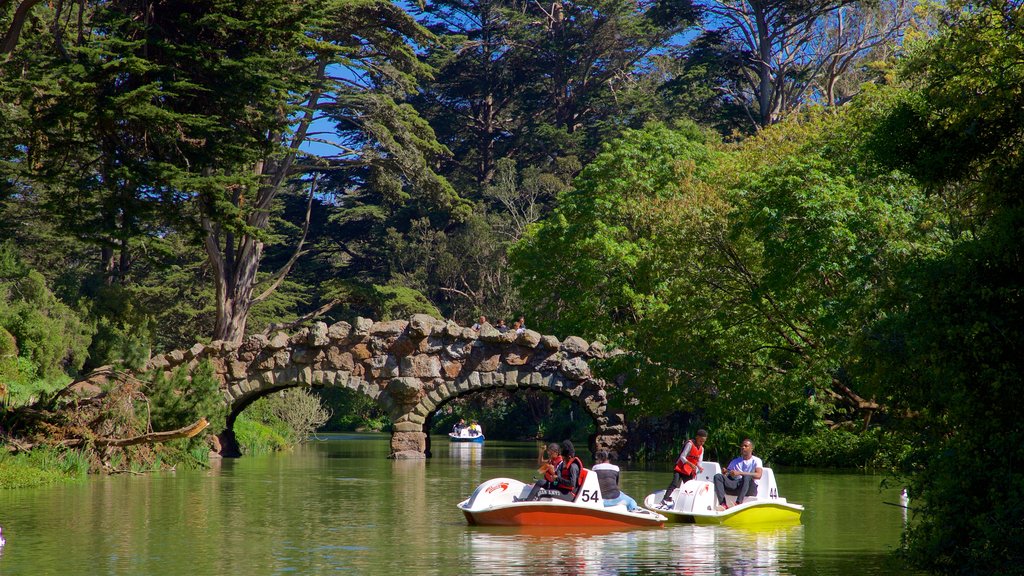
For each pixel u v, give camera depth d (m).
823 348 27.69
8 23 30.42
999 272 12.23
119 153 29.95
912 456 13.66
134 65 27.89
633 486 25.20
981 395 11.93
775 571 13.02
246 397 37.47
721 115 61.12
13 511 19.30
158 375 30.03
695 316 30.52
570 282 40.06
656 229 34.97
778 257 26.38
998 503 11.45
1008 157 13.96
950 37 15.23
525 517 17.33
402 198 50.34
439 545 15.28
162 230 61.12
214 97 30.86
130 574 12.75
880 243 25.08
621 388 33.22
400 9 44.28
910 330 12.77
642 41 66.62
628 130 40.41
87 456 27.12
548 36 68.06
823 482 25.92
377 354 36.09
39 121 28.09
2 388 27.34
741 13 60.56
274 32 31.39
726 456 32.31
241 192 43.50
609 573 12.93
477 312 64.62
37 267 59.94
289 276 67.31
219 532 16.59
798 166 26.97
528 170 67.00
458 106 71.38
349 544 15.34
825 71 61.69
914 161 14.77
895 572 12.83
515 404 70.12
